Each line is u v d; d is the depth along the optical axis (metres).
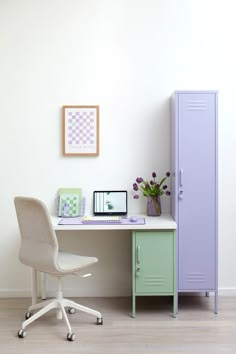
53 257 2.71
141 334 2.78
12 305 3.36
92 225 3.01
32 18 3.46
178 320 3.02
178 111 3.13
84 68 3.49
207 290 3.17
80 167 3.52
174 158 3.21
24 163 3.51
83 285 3.56
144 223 3.05
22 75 3.48
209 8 3.49
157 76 3.50
